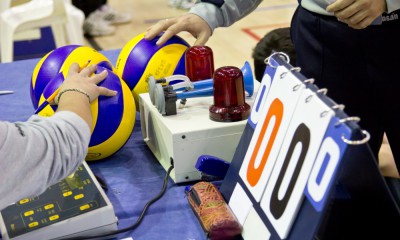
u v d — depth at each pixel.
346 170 0.71
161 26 1.33
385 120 1.30
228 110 1.09
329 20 1.27
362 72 1.28
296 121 0.78
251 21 4.34
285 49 1.76
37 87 1.24
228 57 3.62
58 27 2.90
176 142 1.06
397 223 0.78
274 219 0.78
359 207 0.79
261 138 0.88
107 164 1.19
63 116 0.85
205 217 0.91
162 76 1.27
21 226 0.90
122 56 1.32
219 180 1.08
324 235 0.83
